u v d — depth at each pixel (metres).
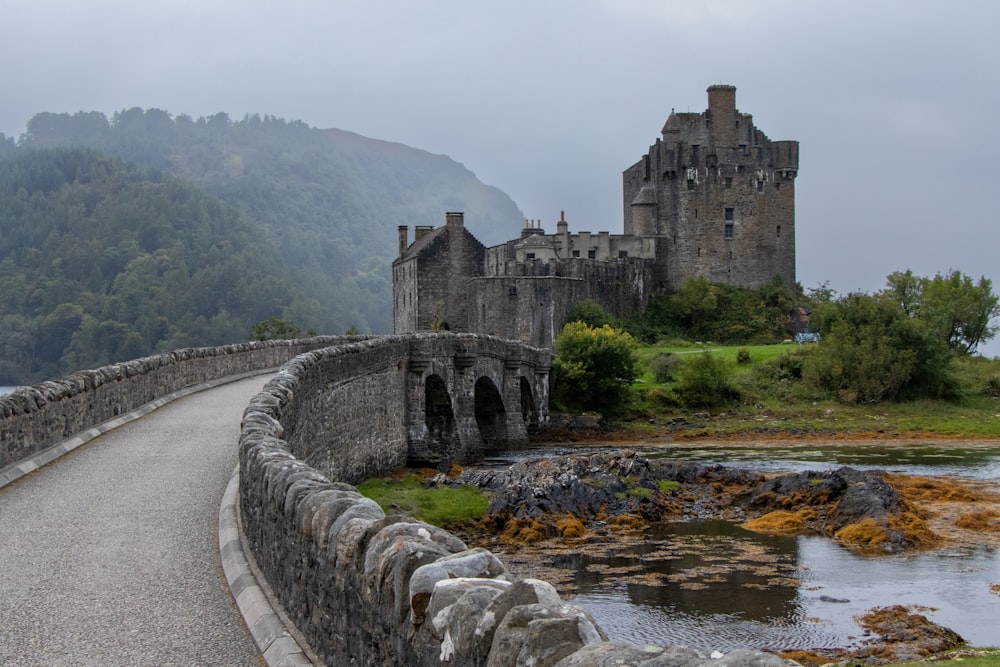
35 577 14.18
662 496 43.81
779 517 40.41
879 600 28.48
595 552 34.97
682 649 5.68
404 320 128.25
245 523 15.75
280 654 10.84
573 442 76.25
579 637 6.17
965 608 27.69
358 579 9.41
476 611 7.00
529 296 111.19
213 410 33.06
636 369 89.75
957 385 87.75
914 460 61.84
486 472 46.53
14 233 191.38
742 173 133.88
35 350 137.38
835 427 78.06
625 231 144.50
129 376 31.42
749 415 82.62
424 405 52.53
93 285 166.62
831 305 96.25
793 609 27.56
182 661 11.10
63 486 20.41
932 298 103.69
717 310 127.88
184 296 171.50
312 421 30.81
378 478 45.09
